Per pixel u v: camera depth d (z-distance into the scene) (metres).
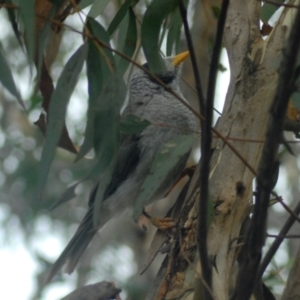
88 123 4.91
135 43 5.88
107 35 4.95
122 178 8.77
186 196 5.77
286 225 4.82
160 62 5.04
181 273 5.38
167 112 8.63
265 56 5.70
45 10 5.91
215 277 5.25
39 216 14.44
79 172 13.97
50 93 6.43
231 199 5.44
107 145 4.79
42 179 4.65
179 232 5.51
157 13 5.01
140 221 7.86
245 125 5.55
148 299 5.61
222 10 4.15
